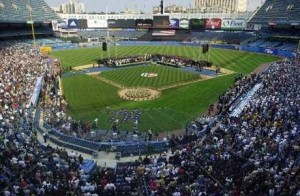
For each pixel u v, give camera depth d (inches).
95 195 760.3
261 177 829.8
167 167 944.3
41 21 4867.1
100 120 1562.5
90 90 2113.7
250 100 1622.8
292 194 751.7
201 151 1040.2
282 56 3508.9
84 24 5713.6
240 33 4963.1
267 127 1228.5
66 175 877.2
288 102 1475.1
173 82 2326.5
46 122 1439.5
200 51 3971.5
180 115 1636.3
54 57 3479.3
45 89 1947.6
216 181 832.9
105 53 3811.5
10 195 765.3
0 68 2330.2
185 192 778.2
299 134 1132.5
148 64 2982.3
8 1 4463.6
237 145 1074.7
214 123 1448.1
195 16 6220.5
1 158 960.9
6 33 4229.8
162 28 5408.5
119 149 1200.2
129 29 5772.6
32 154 1011.3
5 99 1640.0
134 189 819.4
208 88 2167.8
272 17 4480.8
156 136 1368.1
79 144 1249.4
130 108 1749.5
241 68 2859.3
